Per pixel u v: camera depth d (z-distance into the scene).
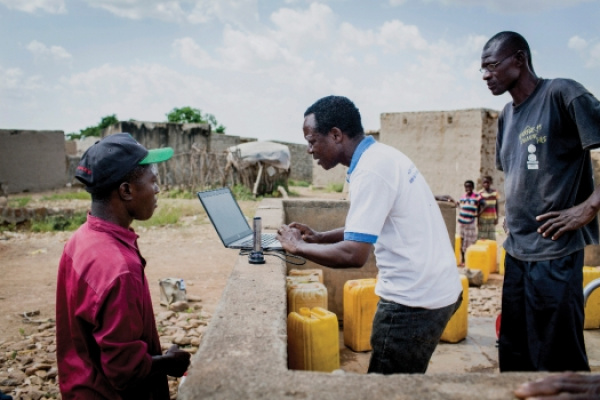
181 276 8.33
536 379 1.37
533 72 2.73
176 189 23.53
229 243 3.26
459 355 4.19
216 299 6.92
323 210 5.24
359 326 4.20
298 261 5.00
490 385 1.34
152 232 12.67
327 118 2.38
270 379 1.42
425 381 1.37
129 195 2.03
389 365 2.34
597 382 1.26
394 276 2.29
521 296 2.84
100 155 1.96
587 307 4.75
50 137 26.92
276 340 1.75
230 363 1.53
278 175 25.08
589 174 2.67
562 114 2.56
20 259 9.54
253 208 18.11
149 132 25.38
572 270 2.61
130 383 1.85
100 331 1.81
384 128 19.88
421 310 2.26
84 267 1.85
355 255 2.17
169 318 5.92
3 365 4.45
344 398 1.29
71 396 1.95
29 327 5.62
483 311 6.11
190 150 25.83
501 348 2.99
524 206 2.74
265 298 2.28
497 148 3.18
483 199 9.61
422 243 2.25
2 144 25.45
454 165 18.27
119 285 1.81
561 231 2.55
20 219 13.03
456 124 18.14
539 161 2.65
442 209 5.23
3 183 25.39
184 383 1.40
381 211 2.17
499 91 2.77
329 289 5.09
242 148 24.08
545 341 2.69
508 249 2.88
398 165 2.24
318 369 2.77
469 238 9.57
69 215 13.61
